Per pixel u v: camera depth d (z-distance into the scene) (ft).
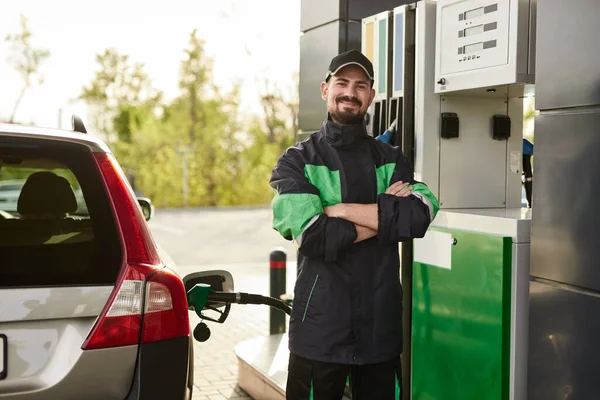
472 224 12.18
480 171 14.07
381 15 14.79
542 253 10.64
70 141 8.05
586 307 9.88
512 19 11.66
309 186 9.35
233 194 145.59
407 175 10.05
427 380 13.15
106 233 7.82
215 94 149.69
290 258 46.06
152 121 149.28
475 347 11.96
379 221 9.22
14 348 7.23
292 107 148.66
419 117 13.66
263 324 25.32
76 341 7.40
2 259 7.43
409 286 13.96
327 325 9.27
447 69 13.05
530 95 13.61
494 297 11.53
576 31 9.93
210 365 19.90
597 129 9.67
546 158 10.52
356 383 9.76
